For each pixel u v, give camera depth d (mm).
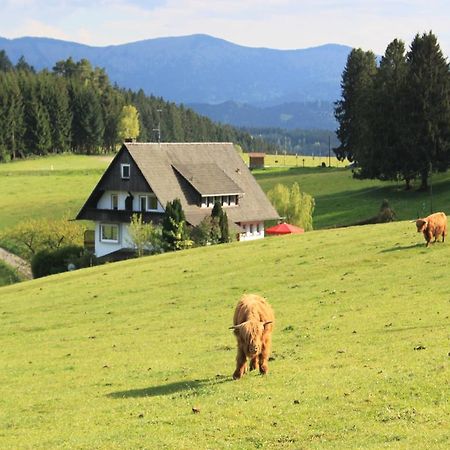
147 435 20641
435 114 112500
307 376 25516
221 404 23000
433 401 21188
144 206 96562
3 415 25422
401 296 40812
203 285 51344
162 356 33062
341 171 164375
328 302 41656
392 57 125938
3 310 50531
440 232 54156
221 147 107438
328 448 18297
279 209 104000
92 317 45531
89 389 28078
